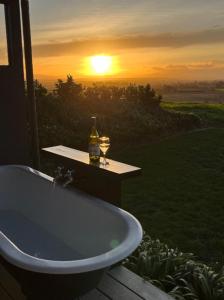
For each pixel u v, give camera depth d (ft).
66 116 20.35
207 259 9.68
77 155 8.79
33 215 10.16
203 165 17.43
